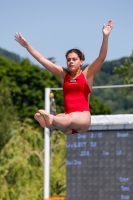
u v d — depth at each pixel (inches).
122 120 1077.8
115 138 1081.4
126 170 1071.6
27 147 1733.5
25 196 1569.9
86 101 649.6
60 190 1568.7
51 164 1615.4
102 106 3201.3
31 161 1701.5
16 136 1765.5
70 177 1103.6
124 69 2282.2
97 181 1087.6
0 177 1612.9
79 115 632.4
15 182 1616.6
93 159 1093.8
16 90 3068.4
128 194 1068.5
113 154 1081.4
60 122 615.2
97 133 1093.8
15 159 1631.4
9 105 2536.9
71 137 1108.5
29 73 3132.4
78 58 642.8
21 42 668.1
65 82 650.8
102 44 637.3
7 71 3152.1
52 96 1230.3
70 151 1106.7
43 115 601.9
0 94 2529.5
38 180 1625.2
